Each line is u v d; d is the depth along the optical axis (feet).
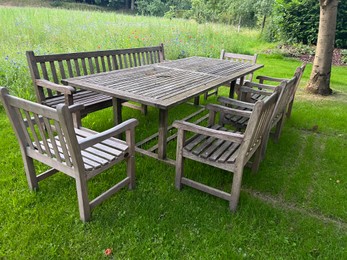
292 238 6.04
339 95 16.98
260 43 36.99
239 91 10.99
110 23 27.37
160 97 7.25
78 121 8.58
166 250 5.54
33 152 6.35
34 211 6.30
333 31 15.84
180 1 86.74
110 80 8.86
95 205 6.23
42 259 5.22
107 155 6.33
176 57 21.85
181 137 6.84
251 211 6.70
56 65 14.65
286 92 8.64
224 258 5.45
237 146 7.13
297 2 32.53
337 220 6.73
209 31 31.40
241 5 49.98
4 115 11.61
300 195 7.52
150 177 7.89
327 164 9.20
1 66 14.14
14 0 71.15
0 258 5.20
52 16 30.55
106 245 5.58
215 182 7.84
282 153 9.74
